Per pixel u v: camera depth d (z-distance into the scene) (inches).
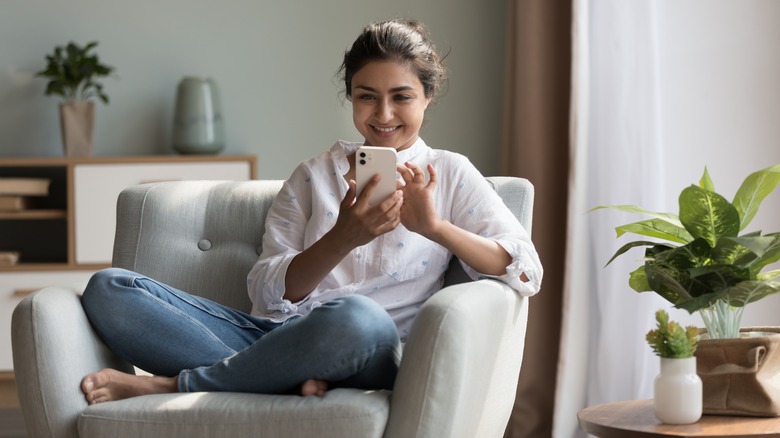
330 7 175.2
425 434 69.2
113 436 72.2
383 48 85.6
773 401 78.8
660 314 78.8
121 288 79.1
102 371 76.6
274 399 71.9
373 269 86.4
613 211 134.1
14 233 177.2
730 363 80.1
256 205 98.3
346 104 175.9
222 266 96.3
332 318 72.7
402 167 80.3
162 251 95.0
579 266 137.6
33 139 177.0
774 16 126.4
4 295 162.9
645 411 82.4
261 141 176.6
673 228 87.2
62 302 77.0
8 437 137.2
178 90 169.6
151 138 176.7
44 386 74.0
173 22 176.1
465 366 70.3
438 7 173.8
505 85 160.6
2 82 176.1
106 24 175.9
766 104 126.8
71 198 163.3
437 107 173.9
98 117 176.6
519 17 152.3
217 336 82.1
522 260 82.3
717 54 128.9
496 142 174.2
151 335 79.0
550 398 148.4
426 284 87.6
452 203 87.9
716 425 76.7
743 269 81.8
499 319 77.4
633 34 133.0
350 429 68.7
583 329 137.9
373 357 73.8
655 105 131.6
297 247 90.0
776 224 125.9
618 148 133.6
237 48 176.2
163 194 97.0
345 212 80.2
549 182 149.4
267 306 86.4
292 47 175.9
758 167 127.3
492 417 83.8
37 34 175.8
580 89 137.3
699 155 130.0
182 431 71.4
